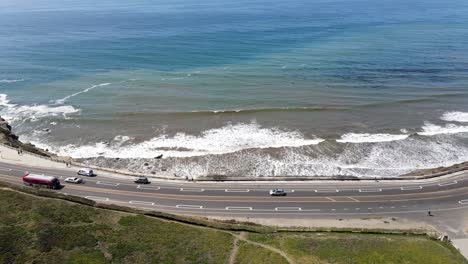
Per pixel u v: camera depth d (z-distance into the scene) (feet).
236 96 332.39
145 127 277.64
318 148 247.70
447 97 326.03
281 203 181.78
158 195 186.50
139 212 164.35
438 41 517.55
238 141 257.55
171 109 306.14
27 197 160.15
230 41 531.91
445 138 260.21
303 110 302.04
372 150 245.65
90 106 313.94
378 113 297.12
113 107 311.68
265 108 304.50
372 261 139.13
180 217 162.61
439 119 287.28
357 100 320.91
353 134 265.54
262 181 200.75
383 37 549.13
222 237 149.48
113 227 147.33
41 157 219.82
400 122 282.77
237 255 137.59
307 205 180.75
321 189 193.88
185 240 144.15
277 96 331.16
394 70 399.24
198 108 307.99
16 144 237.66
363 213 175.52
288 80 370.73
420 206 181.06
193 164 230.89
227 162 232.94
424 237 158.10
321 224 166.91
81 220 147.84
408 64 419.13
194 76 385.09
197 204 179.93
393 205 181.47
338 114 295.48
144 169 225.15
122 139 260.83
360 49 481.87
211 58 447.83
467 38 531.91
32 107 312.09
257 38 549.95
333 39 540.52
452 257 144.05
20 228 135.95
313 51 475.31
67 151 245.45
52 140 260.01
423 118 289.12
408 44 504.02
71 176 201.16
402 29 606.96
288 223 167.12
